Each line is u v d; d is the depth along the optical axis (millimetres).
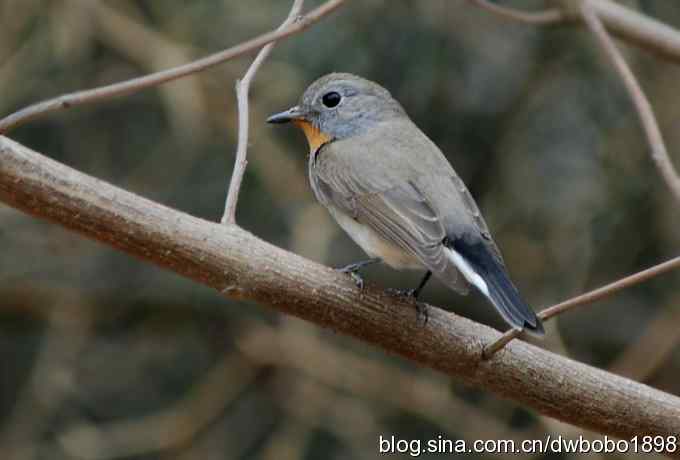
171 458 13070
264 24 12594
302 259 6094
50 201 5633
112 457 12906
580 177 12820
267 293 5996
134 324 13562
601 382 6195
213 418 12969
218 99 12727
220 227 5930
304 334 12852
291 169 12797
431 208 7406
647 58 12703
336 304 6109
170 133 13289
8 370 13766
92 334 13609
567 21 9930
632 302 13070
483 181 12961
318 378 12734
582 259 12750
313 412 12797
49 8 12789
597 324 13008
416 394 12641
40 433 12961
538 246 12789
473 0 9406
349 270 7691
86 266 13461
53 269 13422
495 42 12797
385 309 6176
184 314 13445
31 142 13219
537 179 12875
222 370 13117
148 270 13477
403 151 7871
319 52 12562
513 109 12852
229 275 5902
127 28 12680
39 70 13008
